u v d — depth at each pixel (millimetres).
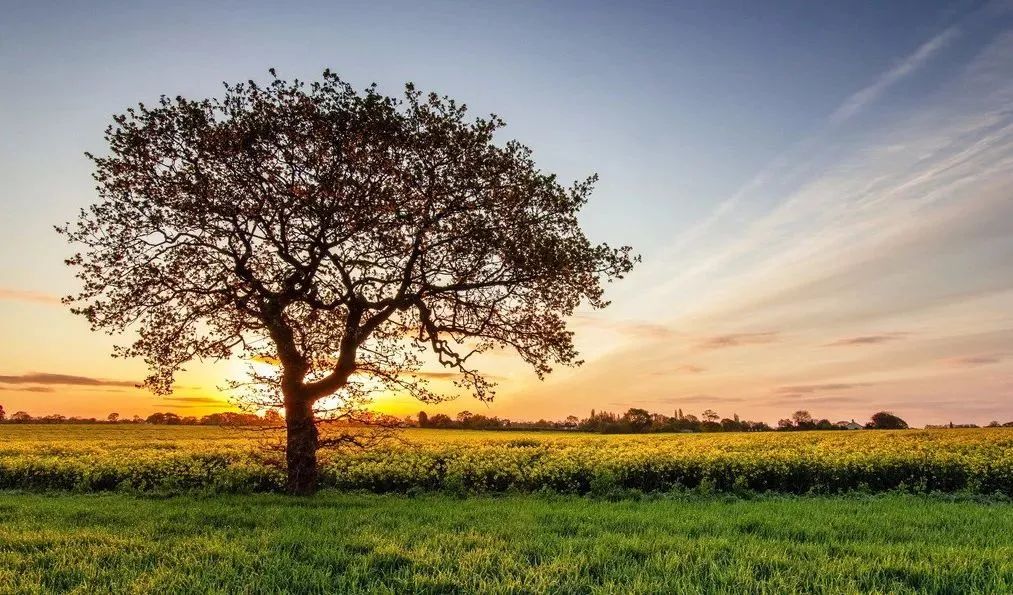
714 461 20594
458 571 7734
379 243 16281
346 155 15523
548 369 17984
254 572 7574
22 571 7777
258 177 15836
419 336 17766
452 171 16328
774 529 10945
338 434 20031
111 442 37531
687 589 6984
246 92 15750
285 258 16406
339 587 7062
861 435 51656
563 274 16859
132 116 15648
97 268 16078
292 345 16781
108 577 7520
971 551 8953
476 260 16750
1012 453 25922
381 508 13906
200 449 30453
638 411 90062
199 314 16656
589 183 17125
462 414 93000
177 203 15945
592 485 18547
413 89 16188
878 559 8445
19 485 21031
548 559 8328
